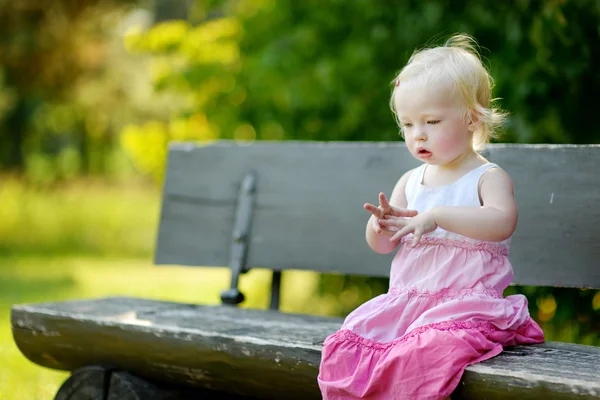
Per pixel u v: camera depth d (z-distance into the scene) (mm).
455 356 2844
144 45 7961
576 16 4898
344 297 7012
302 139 6887
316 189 4543
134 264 13609
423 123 3246
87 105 19328
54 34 16078
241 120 7266
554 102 5359
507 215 3125
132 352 3672
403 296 3207
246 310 4105
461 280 3162
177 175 4965
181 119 7625
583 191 3824
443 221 3074
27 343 3980
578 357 2994
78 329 3807
